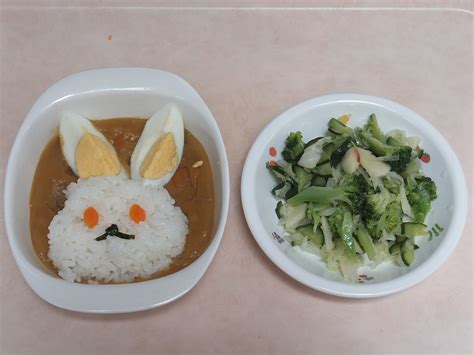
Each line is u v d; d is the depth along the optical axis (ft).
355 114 1.21
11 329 1.02
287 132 1.17
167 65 1.33
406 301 1.09
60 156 1.16
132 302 0.89
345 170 1.10
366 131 1.19
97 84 1.13
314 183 1.11
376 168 1.08
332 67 1.36
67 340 1.01
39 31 1.37
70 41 1.36
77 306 0.88
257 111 1.28
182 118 1.16
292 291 1.08
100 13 1.41
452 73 1.37
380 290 0.96
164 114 1.14
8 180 1.01
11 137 1.22
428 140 1.17
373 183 1.07
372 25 1.44
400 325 1.06
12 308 1.04
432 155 1.17
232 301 1.06
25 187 1.08
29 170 1.10
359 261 1.06
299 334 1.04
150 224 1.05
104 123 1.19
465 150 1.27
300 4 1.46
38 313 1.04
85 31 1.38
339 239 1.07
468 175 1.24
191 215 1.11
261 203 1.10
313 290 1.08
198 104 1.13
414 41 1.42
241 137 1.24
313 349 1.02
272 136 1.13
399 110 1.19
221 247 1.12
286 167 1.13
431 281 1.11
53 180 1.13
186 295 1.06
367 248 1.04
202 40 1.38
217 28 1.41
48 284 0.91
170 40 1.38
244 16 1.43
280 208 1.11
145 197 1.08
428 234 1.10
